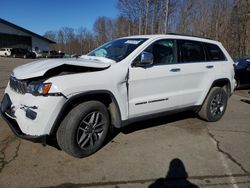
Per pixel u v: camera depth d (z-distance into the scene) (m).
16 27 52.66
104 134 4.38
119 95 4.36
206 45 5.99
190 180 3.74
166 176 3.81
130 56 4.59
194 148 4.77
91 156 4.29
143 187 3.53
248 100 9.42
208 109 6.07
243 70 11.69
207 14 40.84
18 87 4.10
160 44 5.04
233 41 40.31
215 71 6.02
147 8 41.19
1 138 4.78
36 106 3.71
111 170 3.90
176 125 5.96
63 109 3.82
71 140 3.96
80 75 3.97
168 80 5.05
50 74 3.92
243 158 4.45
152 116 5.02
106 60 4.59
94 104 4.13
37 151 4.35
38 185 3.47
